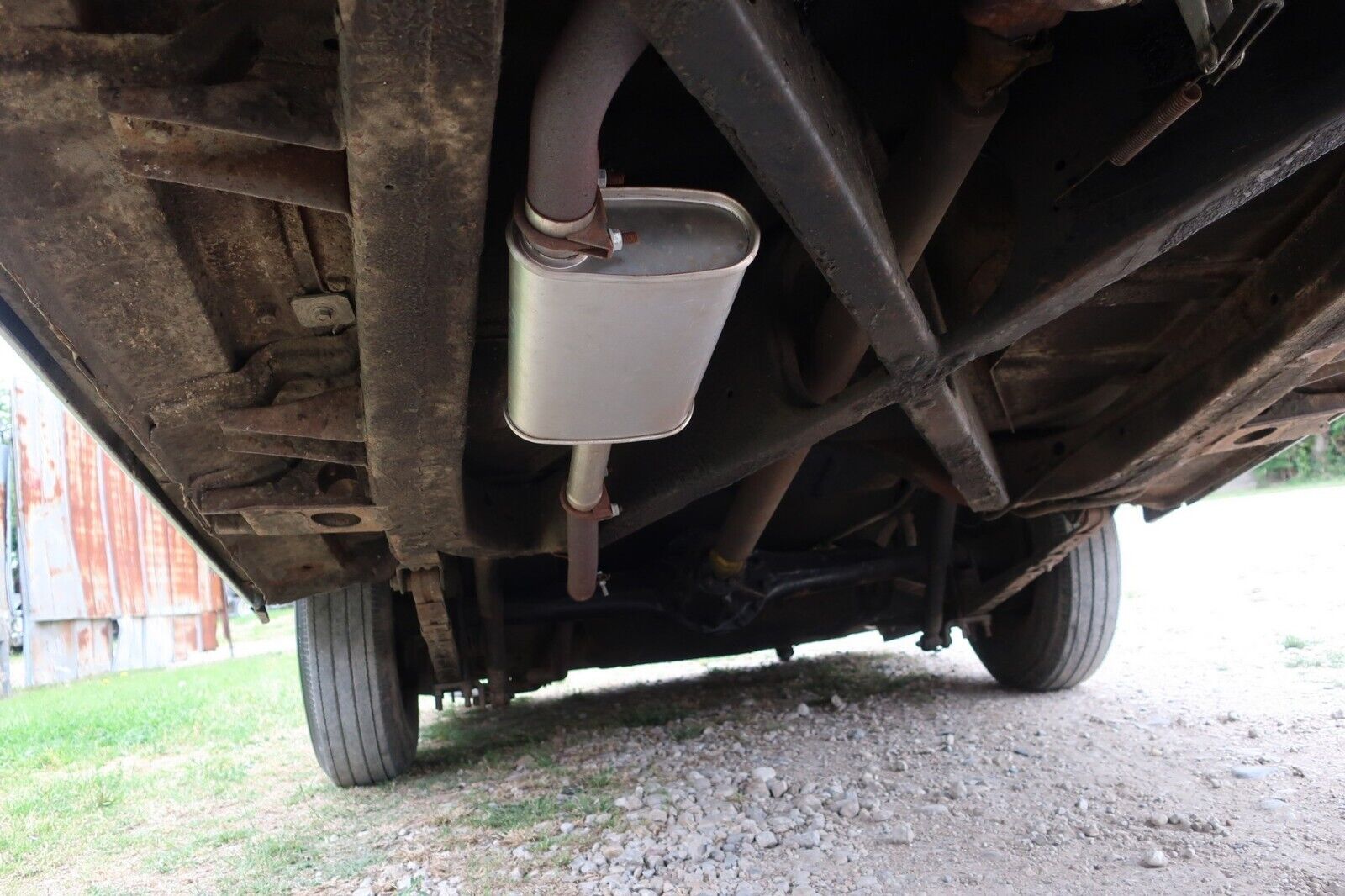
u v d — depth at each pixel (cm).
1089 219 188
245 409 198
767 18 133
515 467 271
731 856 243
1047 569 380
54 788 395
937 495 387
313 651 348
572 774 341
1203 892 206
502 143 184
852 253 164
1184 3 138
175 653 1323
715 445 240
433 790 345
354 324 194
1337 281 222
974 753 327
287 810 337
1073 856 232
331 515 234
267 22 128
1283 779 273
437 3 106
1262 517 1191
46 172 142
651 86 193
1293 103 163
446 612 321
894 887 220
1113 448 287
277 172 138
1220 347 254
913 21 189
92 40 125
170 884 266
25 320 183
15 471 952
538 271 137
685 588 368
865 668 543
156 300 171
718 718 421
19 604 1116
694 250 143
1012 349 276
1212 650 475
